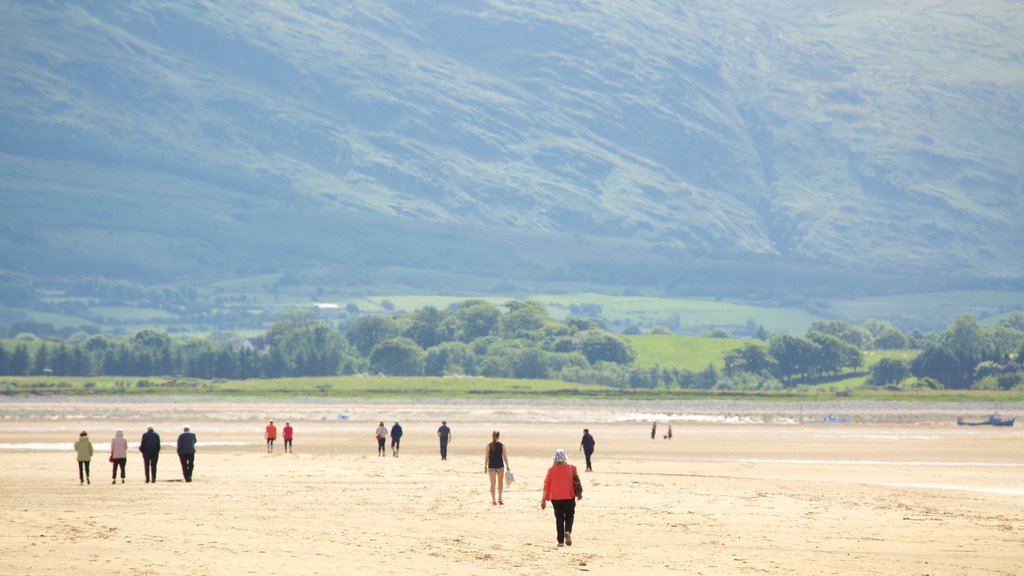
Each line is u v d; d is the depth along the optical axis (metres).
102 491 145.25
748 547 105.56
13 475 173.75
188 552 92.25
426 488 156.62
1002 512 138.50
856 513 134.00
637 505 139.00
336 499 140.00
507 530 113.81
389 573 86.00
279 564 88.19
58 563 85.25
